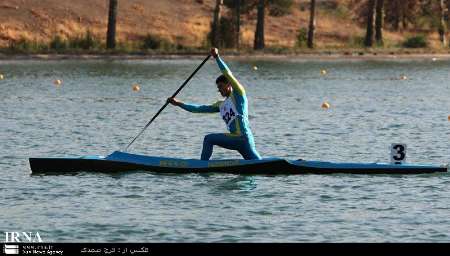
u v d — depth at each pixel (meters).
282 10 141.88
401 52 135.12
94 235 27.50
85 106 63.66
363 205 31.11
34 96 70.69
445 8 161.12
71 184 34.34
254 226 28.48
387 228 28.27
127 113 59.28
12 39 122.81
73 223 28.83
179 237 27.28
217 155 41.62
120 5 139.88
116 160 36.41
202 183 34.47
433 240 27.02
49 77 89.88
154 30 134.75
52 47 119.81
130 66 106.50
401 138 47.50
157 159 36.50
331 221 29.06
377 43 140.25
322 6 157.50
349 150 43.59
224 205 31.12
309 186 33.88
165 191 33.19
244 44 133.50
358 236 27.41
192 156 42.34
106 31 131.62
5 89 76.56
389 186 33.84
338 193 32.81
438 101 68.44
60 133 49.00
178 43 130.00
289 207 30.86
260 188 33.62
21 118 55.75
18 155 41.44
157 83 85.25
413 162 40.22
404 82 88.25
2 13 128.38
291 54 127.81
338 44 140.12
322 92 76.31
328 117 56.72
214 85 84.44
